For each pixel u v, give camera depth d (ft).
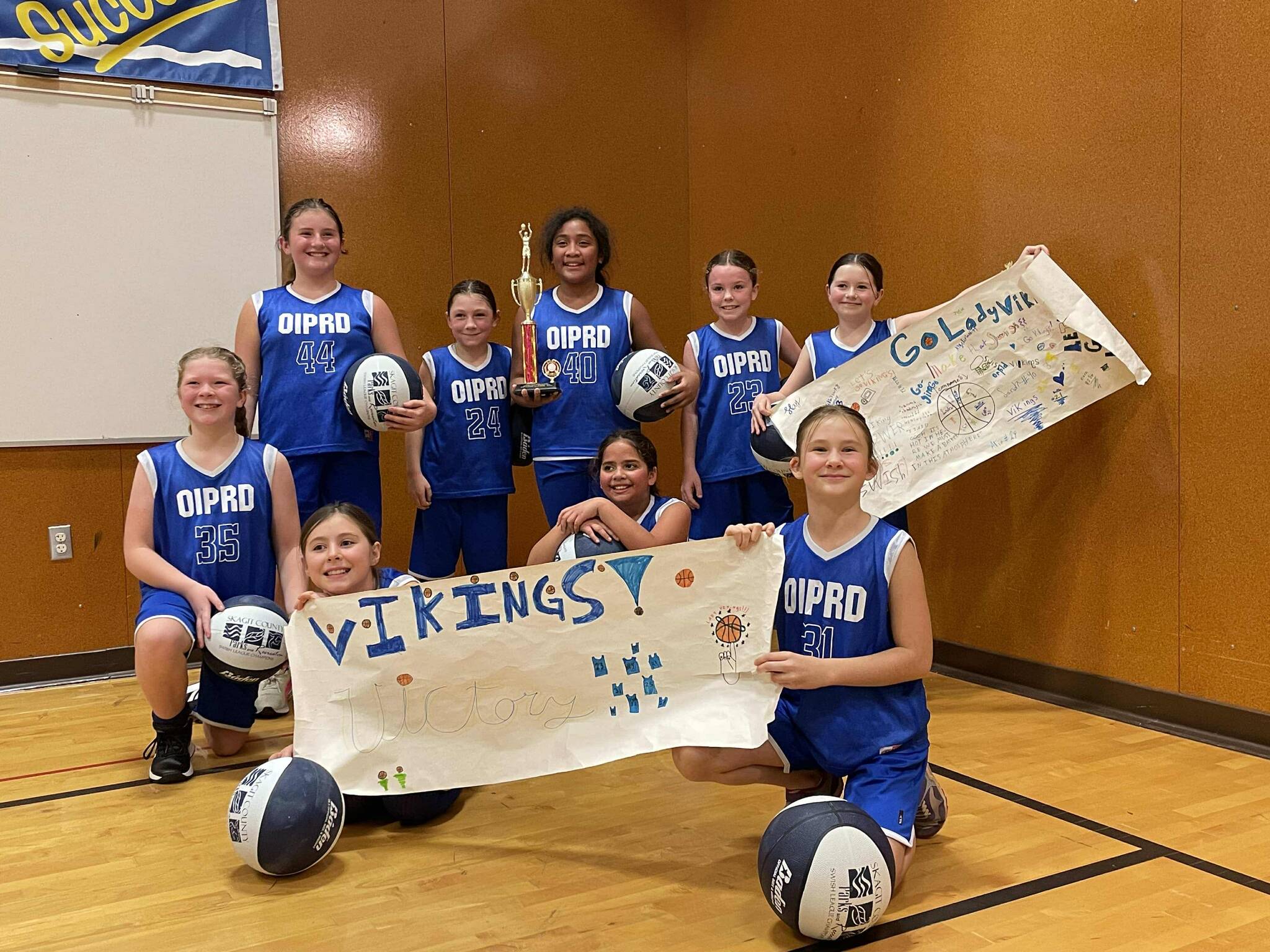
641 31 16.80
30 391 13.14
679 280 17.38
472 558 12.80
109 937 6.19
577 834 7.78
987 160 12.02
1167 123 10.07
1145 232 10.32
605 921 6.27
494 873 7.07
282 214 14.48
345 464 11.66
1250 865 6.89
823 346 11.53
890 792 6.57
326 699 7.36
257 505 9.91
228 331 14.21
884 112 13.39
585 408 12.02
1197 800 8.16
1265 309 9.32
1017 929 6.03
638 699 7.34
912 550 6.91
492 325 12.52
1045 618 11.63
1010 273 10.59
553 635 7.38
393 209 15.15
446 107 15.43
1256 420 9.45
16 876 7.16
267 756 9.98
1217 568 9.82
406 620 7.39
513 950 5.90
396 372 10.96
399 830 7.96
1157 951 5.74
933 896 6.50
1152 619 10.46
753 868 7.05
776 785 7.60
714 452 12.10
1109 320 10.71
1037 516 11.67
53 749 10.32
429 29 15.26
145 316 13.73
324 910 6.51
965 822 7.74
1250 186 9.39
